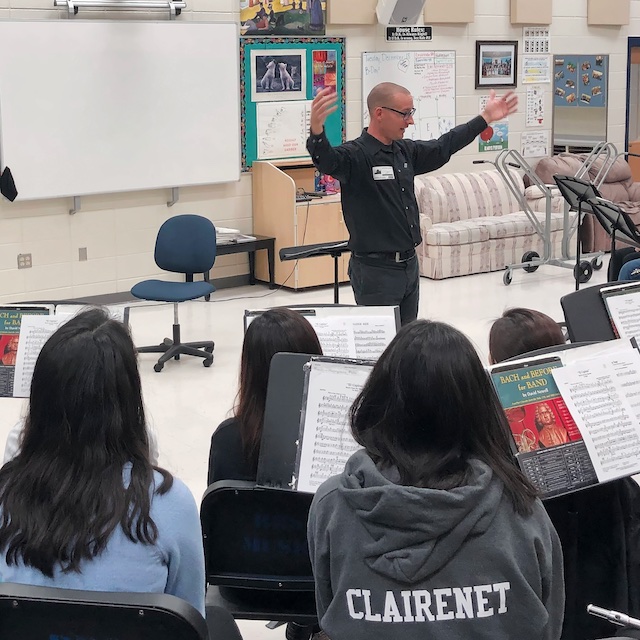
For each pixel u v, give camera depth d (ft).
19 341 9.29
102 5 21.62
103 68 21.86
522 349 7.04
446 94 28.04
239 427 7.09
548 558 4.29
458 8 27.43
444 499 4.05
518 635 4.20
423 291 24.50
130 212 23.21
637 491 6.08
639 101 33.37
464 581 4.17
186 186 23.76
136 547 4.81
